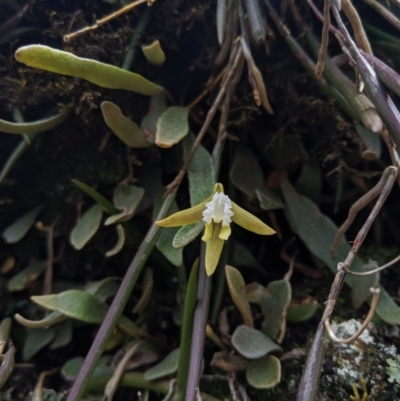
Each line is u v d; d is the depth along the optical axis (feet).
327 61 0.37
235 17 0.40
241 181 0.44
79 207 0.47
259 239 0.48
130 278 0.35
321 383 0.36
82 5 0.43
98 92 0.42
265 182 0.46
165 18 0.43
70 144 0.46
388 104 0.28
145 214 0.46
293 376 0.37
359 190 0.46
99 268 0.47
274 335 0.38
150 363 0.40
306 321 0.41
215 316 0.42
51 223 0.48
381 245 0.46
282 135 0.45
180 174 0.37
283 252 0.46
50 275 0.46
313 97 0.43
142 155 0.45
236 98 0.44
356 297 0.39
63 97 0.43
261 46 0.43
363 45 0.36
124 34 0.43
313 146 0.46
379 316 0.37
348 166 0.45
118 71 0.36
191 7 0.42
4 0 0.42
